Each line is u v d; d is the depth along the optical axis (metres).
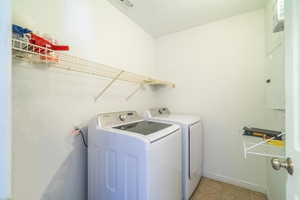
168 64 2.64
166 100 2.67
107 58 1.73
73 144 1.37
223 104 2.14
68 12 1.31
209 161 2.25
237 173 2.04
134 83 2.22
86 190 1.49
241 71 2.01
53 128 1.21
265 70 1.82
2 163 0.43
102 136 1.25
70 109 1.34
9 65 0.44
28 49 0.85
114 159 1.17
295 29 0.62
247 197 1.80
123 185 1.11
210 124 2.25
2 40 0.43
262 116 1.88
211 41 2.22
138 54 2.29
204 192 1.91
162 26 2.32
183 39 2.47
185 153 1.69
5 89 0.44
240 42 2.01
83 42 1.44
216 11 1.93
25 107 1.04
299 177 0.57
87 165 1.47
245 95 1.99
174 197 1.38
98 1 1.61
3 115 0.43
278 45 1.31
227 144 2.12
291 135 0.63
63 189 1.29
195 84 2.38
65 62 1.26
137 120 1.78
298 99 0.60
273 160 0.70
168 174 1.27
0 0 0.43
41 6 1.12
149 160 1.00
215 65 2.20
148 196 0.99
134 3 1.76
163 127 1.45
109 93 1.77
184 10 1.90
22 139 1.03
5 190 0.43
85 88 1.48
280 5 1.11
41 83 1.13
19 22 1.00
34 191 1.09
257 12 1.89
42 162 1.14
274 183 1.54
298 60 0.60
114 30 1.83
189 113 2.43
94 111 1.58
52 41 1.11
